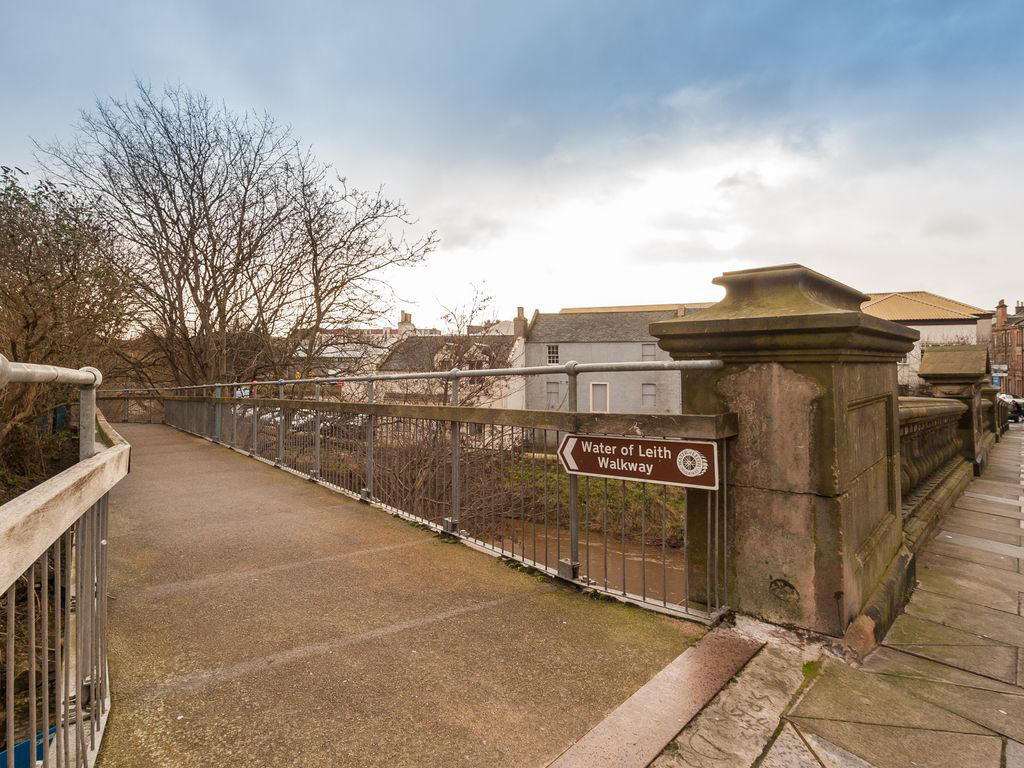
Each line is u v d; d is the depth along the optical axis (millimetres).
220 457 10023
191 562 4090
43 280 7973
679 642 2816
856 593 2930
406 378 5352
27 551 1130
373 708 2258
